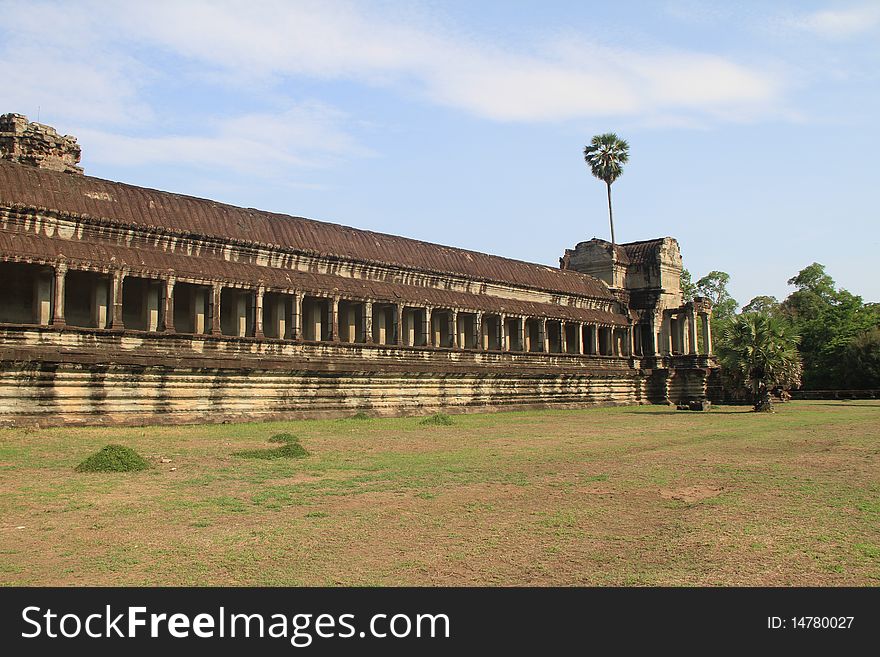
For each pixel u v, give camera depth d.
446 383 44.56
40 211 29.30
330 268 40.81
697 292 111.44
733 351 49.53
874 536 11.20
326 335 41.53
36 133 34.69
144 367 29.47
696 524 12.05
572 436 28.05
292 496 14.25
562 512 12.98
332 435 27.39
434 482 16.14
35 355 26.42
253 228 37.72
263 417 33.56
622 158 79.94
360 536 11.14
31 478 15.80
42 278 29.77
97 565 9.56
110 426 28.11
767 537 11.14
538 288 56.34
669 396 64.56
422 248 48.28
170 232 33.34
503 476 17.09
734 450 23.09
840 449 23.38
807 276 112.19
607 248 66.75
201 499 13.84
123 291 33.75
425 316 45.03
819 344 84.56
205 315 35.06
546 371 51.94
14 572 9.26
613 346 65.06
